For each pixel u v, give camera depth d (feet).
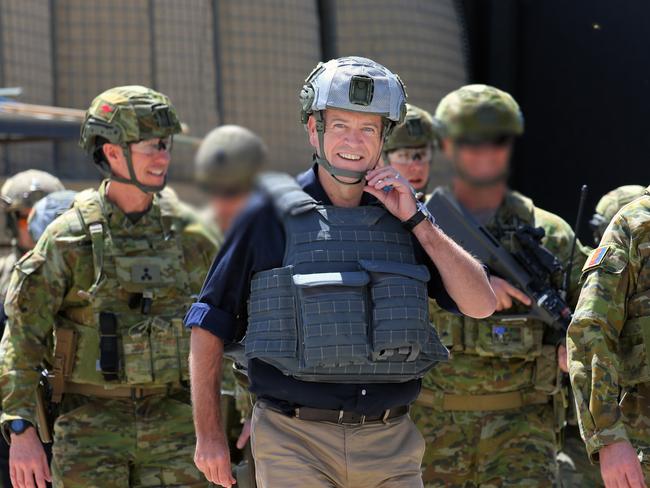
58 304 54.85
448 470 57.62
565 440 68.74
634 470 40.86
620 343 43.98
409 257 40.75
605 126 98.02
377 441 40.91
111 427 54.85
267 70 145.38
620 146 97.66
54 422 55.11
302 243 40.06
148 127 54.54
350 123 40.14
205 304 41.29
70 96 138.21
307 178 41.42
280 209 39.50
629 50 96.58
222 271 40.91
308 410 40.32
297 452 40.34
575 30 99.25
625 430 41.65
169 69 140.67
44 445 60.75
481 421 57.57
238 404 56.95
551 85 100.89
